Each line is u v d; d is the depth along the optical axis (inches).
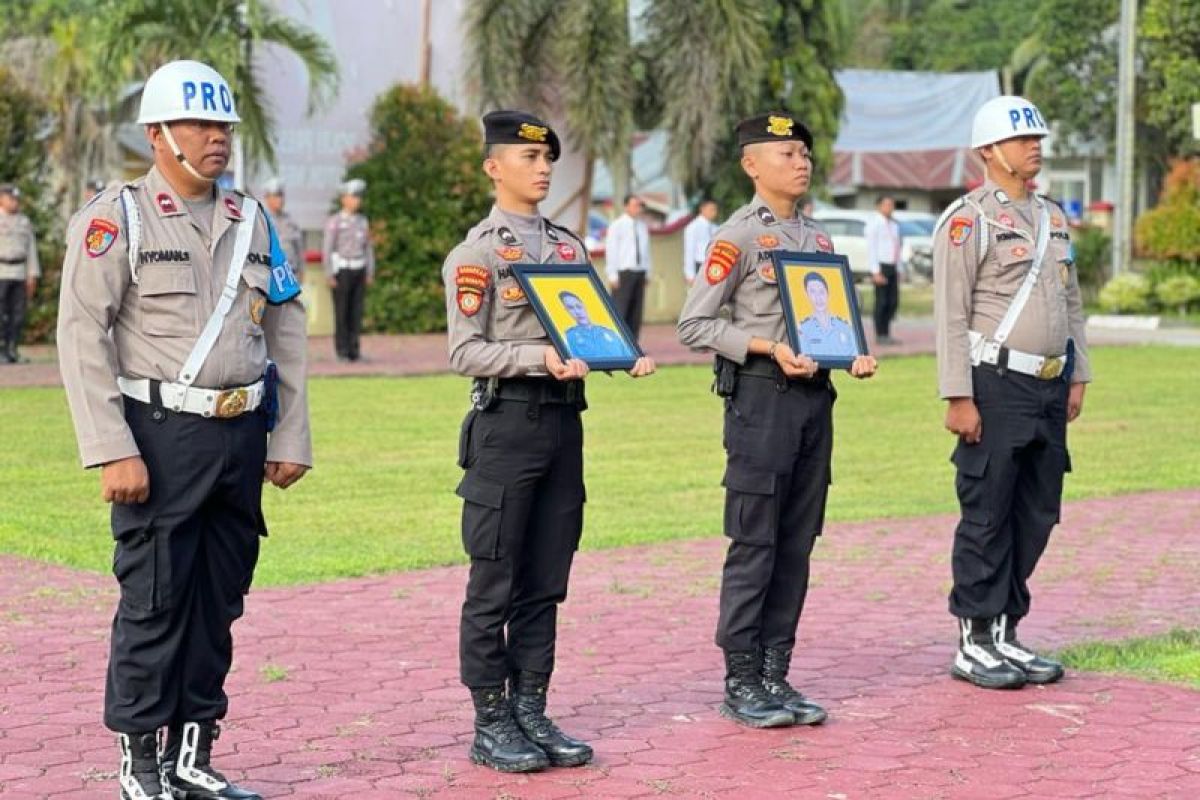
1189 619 376.5
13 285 942.4
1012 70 1856.5
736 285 296.7
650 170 1560.0
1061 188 1899.6
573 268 273.6
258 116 1064.8
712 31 1219.2
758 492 290.5
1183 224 1434.5
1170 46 1549.0
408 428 686.5
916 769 267.7
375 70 1187.3
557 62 1208.8
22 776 261.4
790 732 288.7
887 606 388.8
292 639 351.9
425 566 428.5
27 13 1419.8
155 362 235.8
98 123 1244.5
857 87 1897.1
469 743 281.6
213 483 237.5
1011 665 319.9
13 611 372.5
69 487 535.8
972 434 319.3
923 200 2046.0
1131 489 561.9
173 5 1042.1
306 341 252.8
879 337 1151.0
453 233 1166.3
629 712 301.0
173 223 238.4
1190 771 266.8
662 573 421.4
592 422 719.1
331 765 269.4
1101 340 1201.4
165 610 236.8
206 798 244.2
